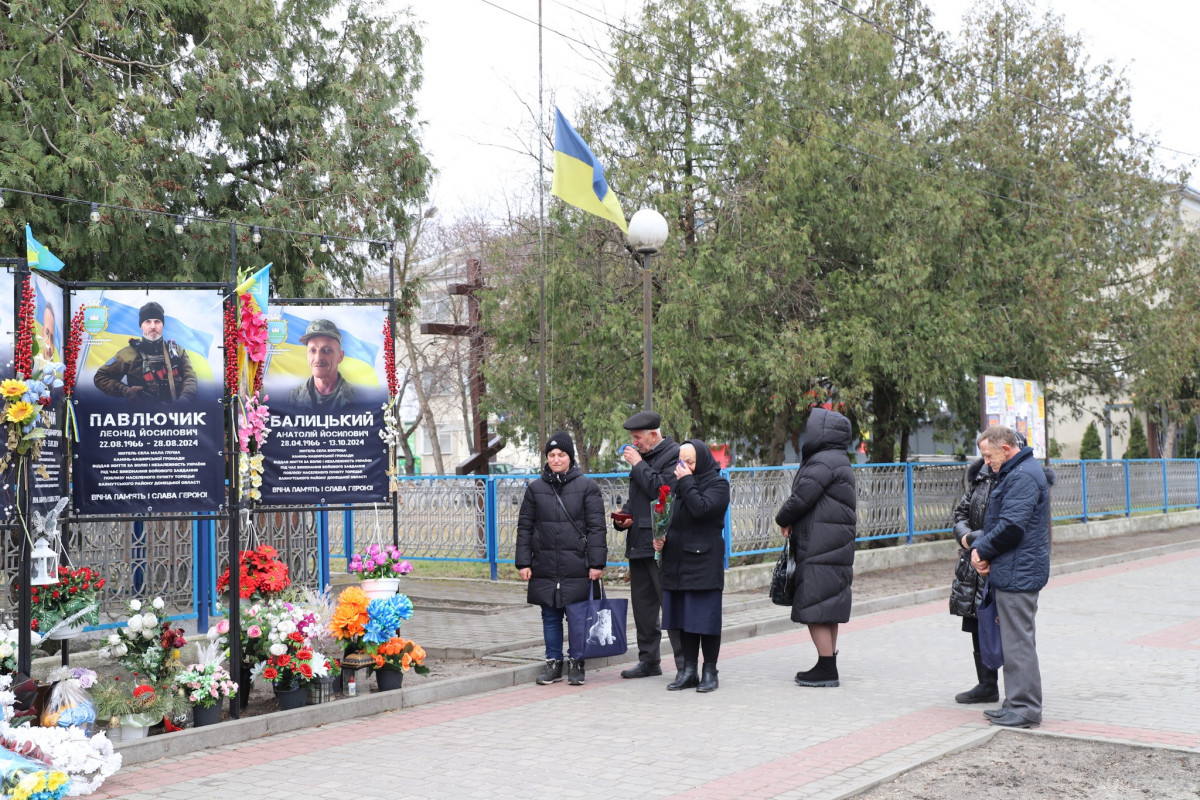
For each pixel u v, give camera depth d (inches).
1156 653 378.3
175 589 388.5
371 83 605.6
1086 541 850.1
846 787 218.1
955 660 375.9
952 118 776.3
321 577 439.2
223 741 265.7
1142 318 798.5
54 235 488.7
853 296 664.4
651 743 259.8
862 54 684.7
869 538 662.5
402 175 611.5
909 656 385.4
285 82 581.6
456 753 253.3
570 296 658.2
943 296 692.7
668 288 639.8
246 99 555.2
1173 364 803.4
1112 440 1524.4
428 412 1269.7
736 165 661.9
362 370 330.6
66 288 278.1
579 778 229.3
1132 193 813.2
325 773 237.1
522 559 342.0
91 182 487.2
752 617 470.3
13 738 219.8
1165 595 546.6
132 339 282.0
